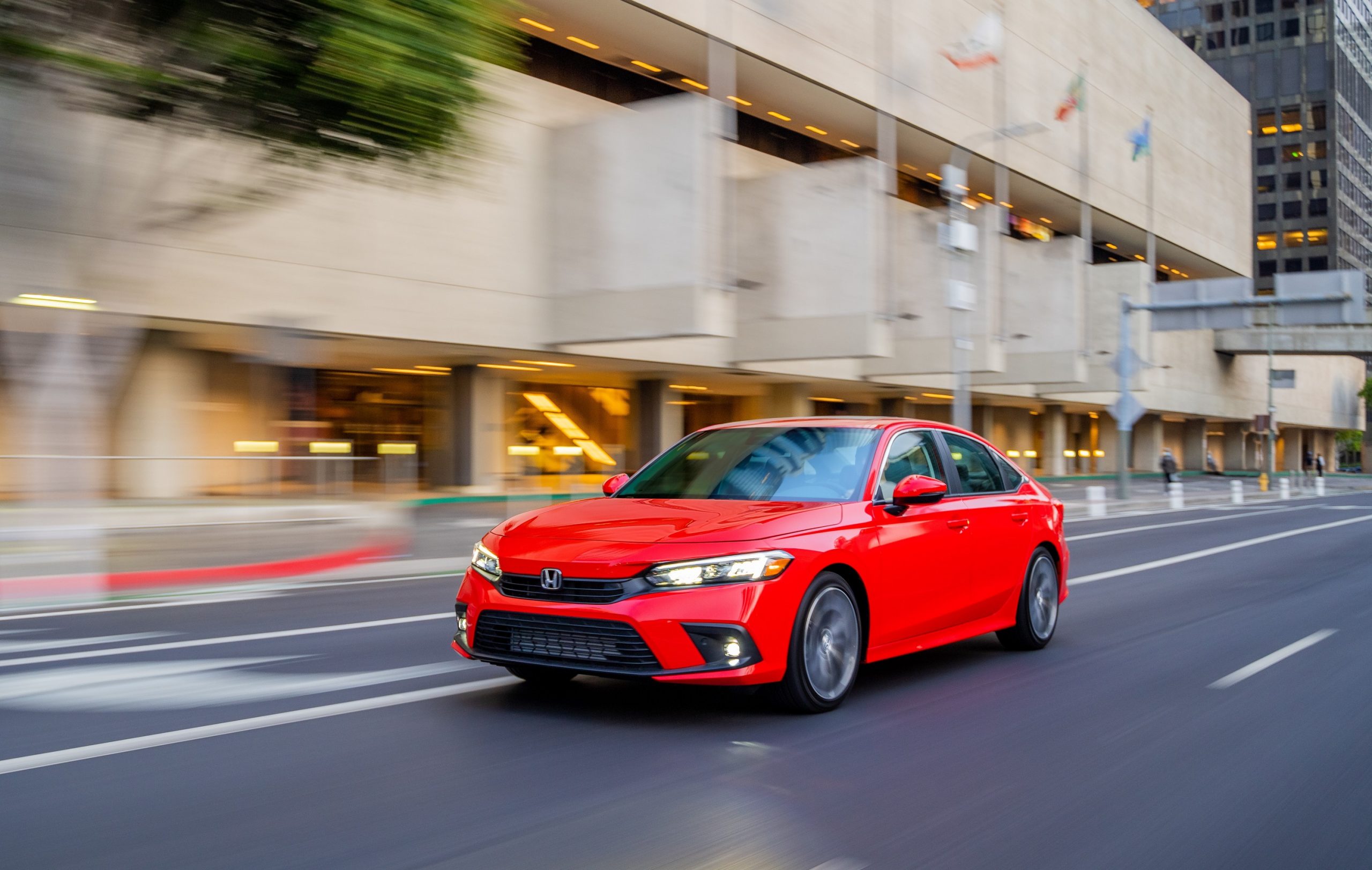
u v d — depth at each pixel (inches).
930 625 232.5
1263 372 3004.4
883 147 1268.5
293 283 823.1
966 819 147.5
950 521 240.7
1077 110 1675.7
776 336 1141.1
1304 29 3863.2
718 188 933.8
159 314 733.3
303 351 820.0
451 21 455.8
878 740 185.9
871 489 222.1
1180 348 2458.2
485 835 136.5
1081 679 245.6
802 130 1334.9
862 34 1226.6
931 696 223.1
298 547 461.4
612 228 965.8
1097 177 1793.8
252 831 136.9
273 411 812.0
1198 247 2253.9
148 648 275.7
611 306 962.1
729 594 183.8
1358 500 1432.1
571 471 1320.1
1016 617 271.0
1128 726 203.3
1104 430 2546.8
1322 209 3809.1
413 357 1057.5
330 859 127.3
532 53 1043.9
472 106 486.0
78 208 586.2
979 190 1648.6
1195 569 502.6
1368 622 341.1
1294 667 266.5
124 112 475.2
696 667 180.9
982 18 1454.2
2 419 567.5
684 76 1141.7
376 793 153.2
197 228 726.5
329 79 440.1
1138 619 343.0
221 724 193.0
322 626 313.9
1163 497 1398.9
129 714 200.8
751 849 133.6
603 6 964.0
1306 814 154.7
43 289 580.7
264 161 543.2
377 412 1140.5
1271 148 3917.3
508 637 195.0
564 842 134.4
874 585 211.5
